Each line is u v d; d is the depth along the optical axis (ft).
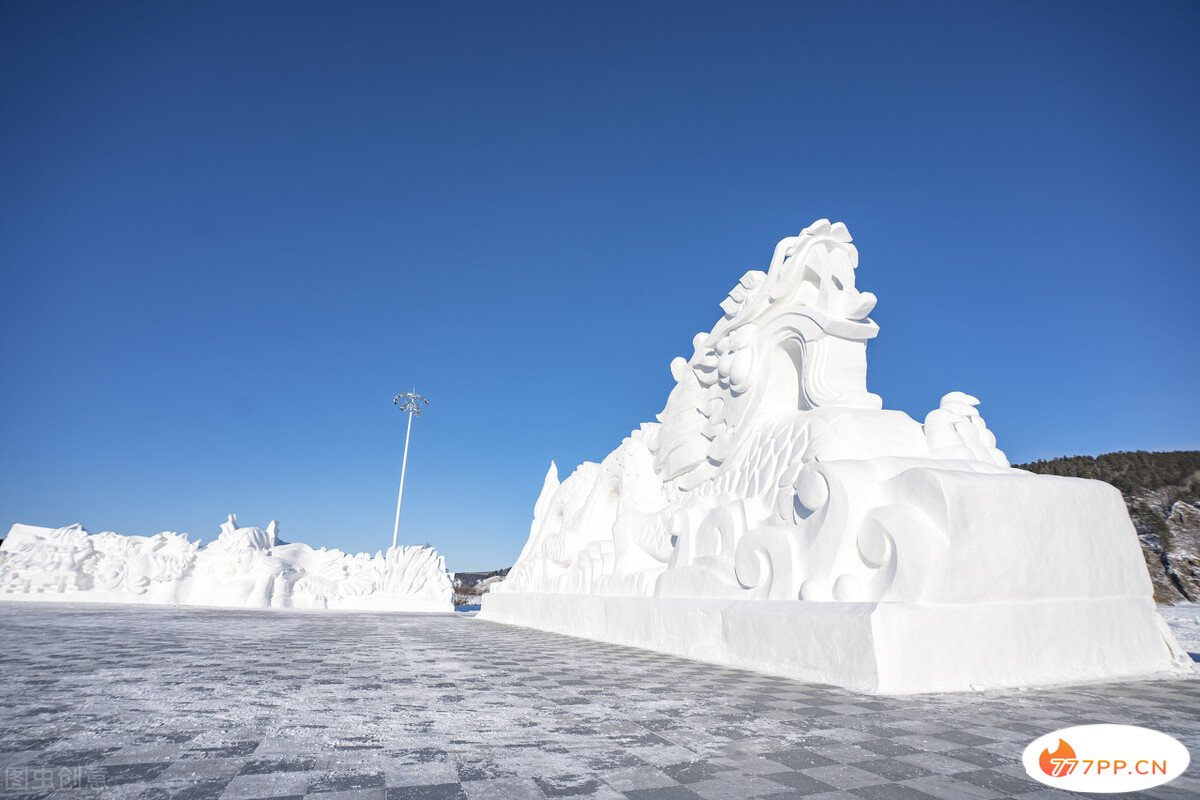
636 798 7.20
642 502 35.78
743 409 28.45
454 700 12.89
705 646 21.16
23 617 36.06
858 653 14.80
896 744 9.75
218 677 15.37
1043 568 17.13
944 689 14.69
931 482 16.56
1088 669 16.87
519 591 46.24
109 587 72.43
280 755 8.65
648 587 28.12
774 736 10.14
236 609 62.13
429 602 81.51
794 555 19.58
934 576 15.78
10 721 10.48
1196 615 50.88
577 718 11.30
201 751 8.79
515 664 19.24
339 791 7.23
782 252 27.99
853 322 24.95
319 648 23.18
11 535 78.43
